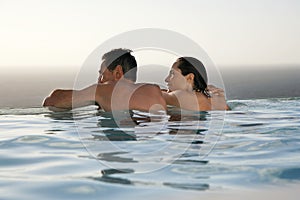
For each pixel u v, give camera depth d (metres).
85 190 3.70
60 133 6.48
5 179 4.07
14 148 5.53
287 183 3.90
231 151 5.23
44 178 4.08
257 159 4.83
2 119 7.99
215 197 3.50
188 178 4.03
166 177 4.06
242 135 6.32
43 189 3.74
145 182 3.91
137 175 4.13
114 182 3.91
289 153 5.16
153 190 3.68
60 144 5.71
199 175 4.14
